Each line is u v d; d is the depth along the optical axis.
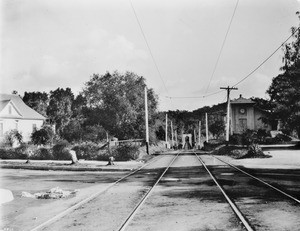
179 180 17.03
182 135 117.44
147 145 42.38
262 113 67.44
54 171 24.11
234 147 41.88
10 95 63.72
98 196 12.71
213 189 13.57
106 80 52.56
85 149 34.16
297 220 8.07
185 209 9.80
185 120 124.94
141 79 52.91
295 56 31.48
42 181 17.94
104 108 51.25
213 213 9.14
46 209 10.47
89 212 9.81
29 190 14.73
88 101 53.12
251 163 26.45
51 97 116.19
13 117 55.84
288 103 38.12
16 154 34.31
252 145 32.59
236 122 67.94
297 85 36.56
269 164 25.06
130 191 13.77
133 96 51.22
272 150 39.97
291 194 11.84
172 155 44.31
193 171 21.64
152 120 53.44
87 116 53.12
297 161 26.03
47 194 12.83
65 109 110.88
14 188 15.39
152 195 12.55
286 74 35.22
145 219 8.67
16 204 11.37
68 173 22.52
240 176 18.02
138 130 50.94
